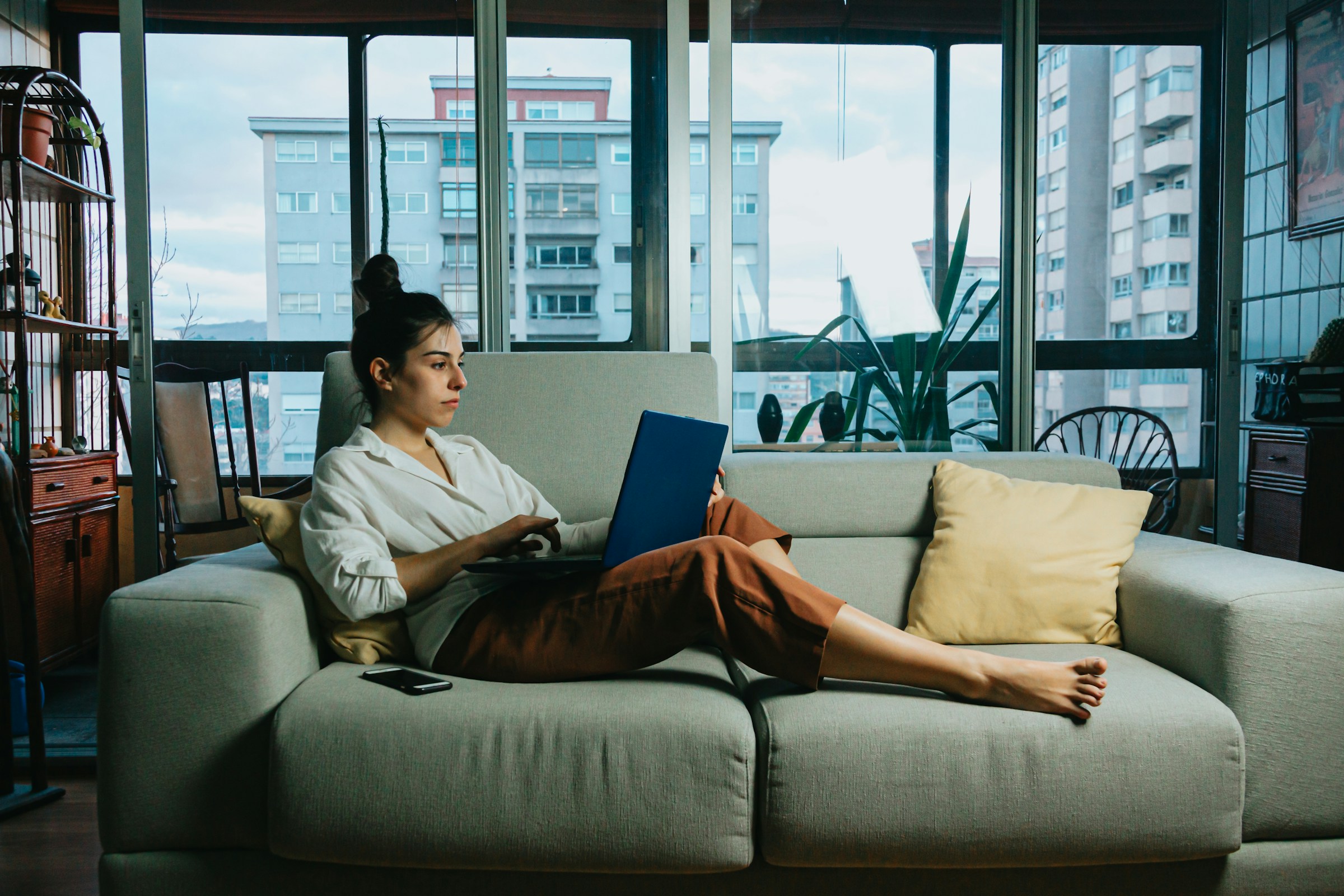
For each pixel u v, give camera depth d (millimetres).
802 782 1092
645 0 2398
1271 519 2547
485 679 1274
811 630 1181
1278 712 1165
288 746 1093
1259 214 2576
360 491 1354
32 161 2695
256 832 1158
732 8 2373
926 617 1530
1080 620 1479
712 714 1123
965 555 1548
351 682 1203
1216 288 2477
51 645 2650
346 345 2420
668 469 1271
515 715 1116
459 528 1410
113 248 3199
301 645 1266
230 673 1151
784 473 1783
